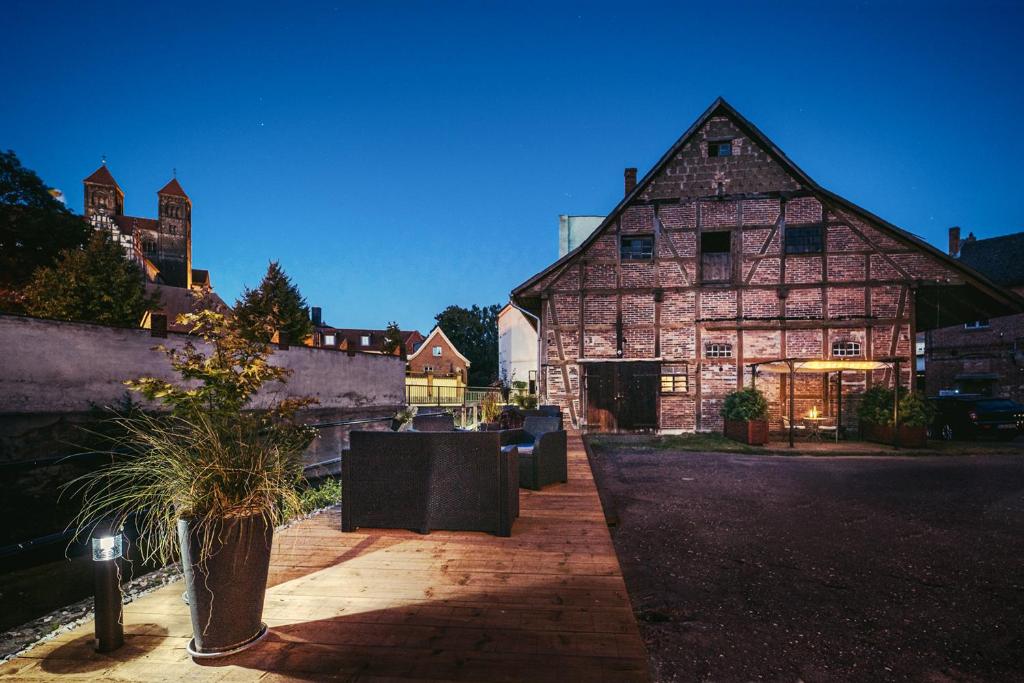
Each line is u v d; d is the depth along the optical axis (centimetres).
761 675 261
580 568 354
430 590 317
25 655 243
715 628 314
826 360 1208
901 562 431
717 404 1405
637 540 490
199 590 236
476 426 919
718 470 891
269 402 1347
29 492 786
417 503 434
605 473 860
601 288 1467
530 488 612
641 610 340
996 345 2412
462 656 240
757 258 1410
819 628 314
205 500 244
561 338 1470
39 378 872
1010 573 406
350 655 242
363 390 1766
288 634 262
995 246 2686
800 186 1406
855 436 1342
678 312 1435
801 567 420
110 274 2067
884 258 1360
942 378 2589
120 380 988
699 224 1440
